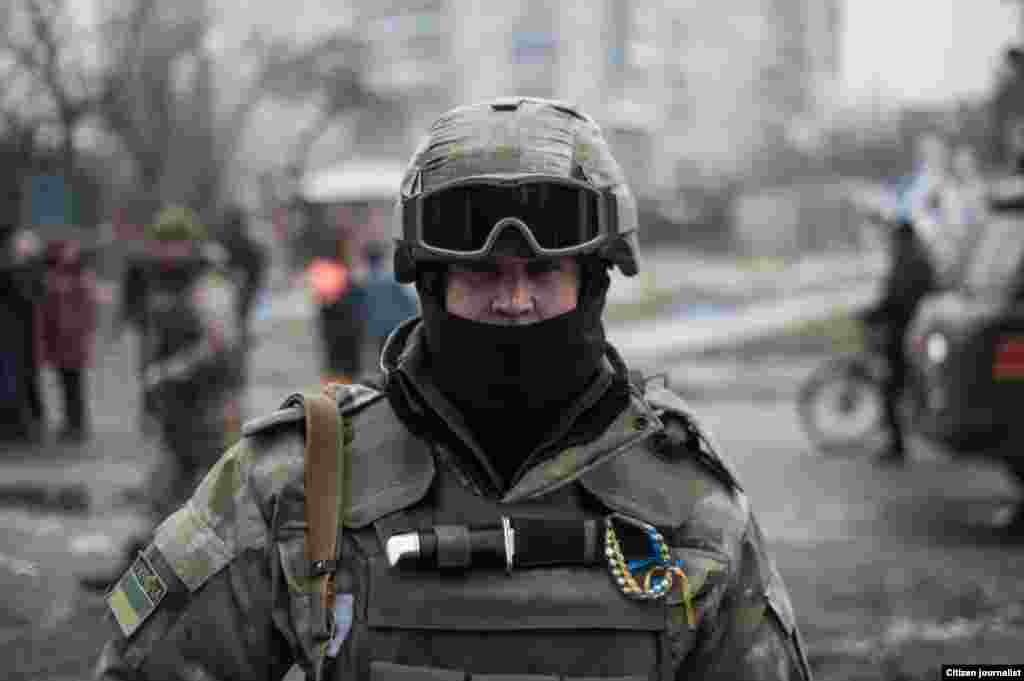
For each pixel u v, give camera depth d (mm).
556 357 2213
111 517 9656
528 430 2264
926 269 13320
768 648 2246
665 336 26094
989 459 9984
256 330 27594
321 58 50094
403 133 75062
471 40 95000
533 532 2127
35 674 5840
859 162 84000
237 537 2191
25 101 27391
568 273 2234
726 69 110750
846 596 7617
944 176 19938
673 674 2158
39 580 7332
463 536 2104
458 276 2217
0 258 13641
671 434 2293
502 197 2195
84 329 13938
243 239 17266
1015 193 10352
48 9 26438
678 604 2158
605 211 2248
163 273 7434
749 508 2322
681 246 68750
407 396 2240
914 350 10703
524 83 96438
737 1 111625
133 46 30203
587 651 2115
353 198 39375
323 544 2139
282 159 71812
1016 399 9672
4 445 13500
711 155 106375
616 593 2131
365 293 11938
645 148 88688
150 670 2188
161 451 7477
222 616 2182
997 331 9680
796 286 38219
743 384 19656
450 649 2098
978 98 58562
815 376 14195
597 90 96562
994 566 8539
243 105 47375
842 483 12164
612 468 2236
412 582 2111
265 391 18938
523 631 2100
